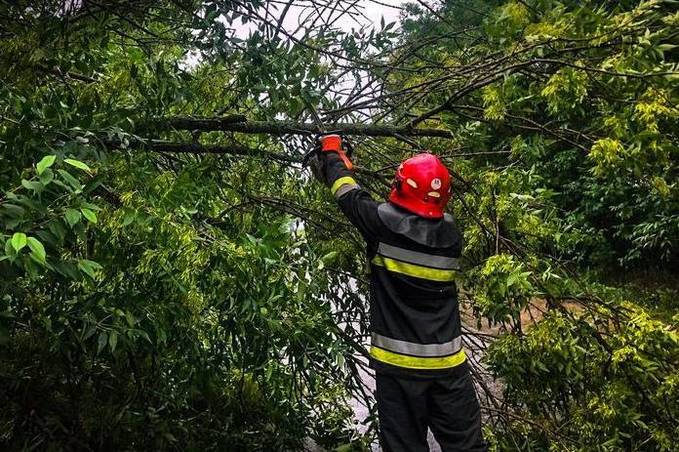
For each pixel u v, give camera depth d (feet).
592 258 29.96
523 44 8.72
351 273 12.00
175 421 12.05
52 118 7.01
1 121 6.96
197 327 8.99
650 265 30.01
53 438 10.70
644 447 9.17
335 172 8.01
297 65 8.27
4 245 4.69
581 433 9.35
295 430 13.12
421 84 9.86
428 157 7.62
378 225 7.41
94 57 8.73
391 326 7.43
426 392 7.52
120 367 10.55
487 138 10.40
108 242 7.04
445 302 7.63
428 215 7.45
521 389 9.81
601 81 8.32
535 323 9.19
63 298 8.23
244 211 9.78
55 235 5.05
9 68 7.47
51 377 10.64
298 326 8.91
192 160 10.44
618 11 8.68
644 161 7.91
